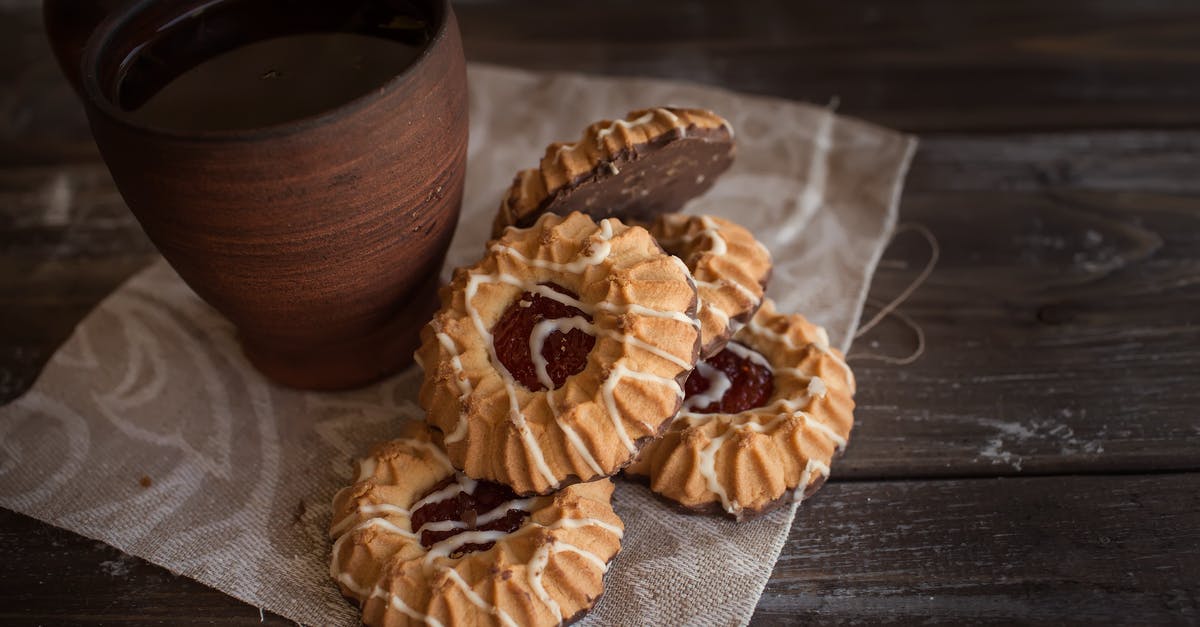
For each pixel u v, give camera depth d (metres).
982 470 0.41
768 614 0.38
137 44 0.38
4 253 0.47
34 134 0.51
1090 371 0.43
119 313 0.45
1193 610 0.38
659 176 0.41
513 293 0.39
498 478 0.38
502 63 0.53
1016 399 0.42
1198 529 0.39
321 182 0.36
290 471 0.41
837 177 0.48
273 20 0.40
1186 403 0.42
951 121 0.50
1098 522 0.39
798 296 0.45
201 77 0.38
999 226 0.47
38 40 0.55
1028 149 0.49
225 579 0.39
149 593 0.39
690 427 0.39
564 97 0.51
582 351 0.38
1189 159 0.48
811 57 0.53
